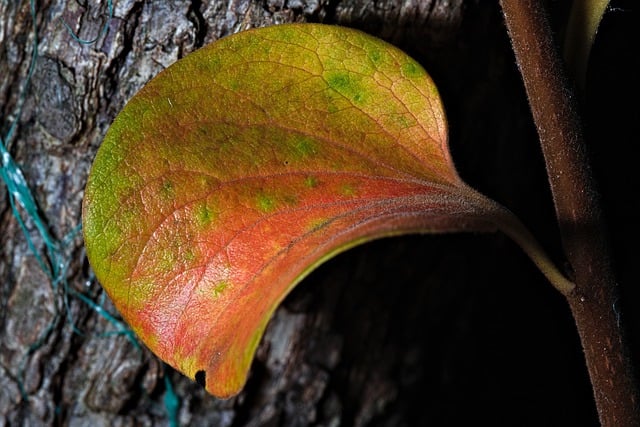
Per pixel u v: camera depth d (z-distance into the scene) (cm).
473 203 30
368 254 36
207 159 29
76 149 34
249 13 32
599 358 30
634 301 37
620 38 35
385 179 30
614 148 36
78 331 36
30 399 36
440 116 30
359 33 29
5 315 35
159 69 33
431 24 33
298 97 30
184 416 37
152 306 29
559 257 37
